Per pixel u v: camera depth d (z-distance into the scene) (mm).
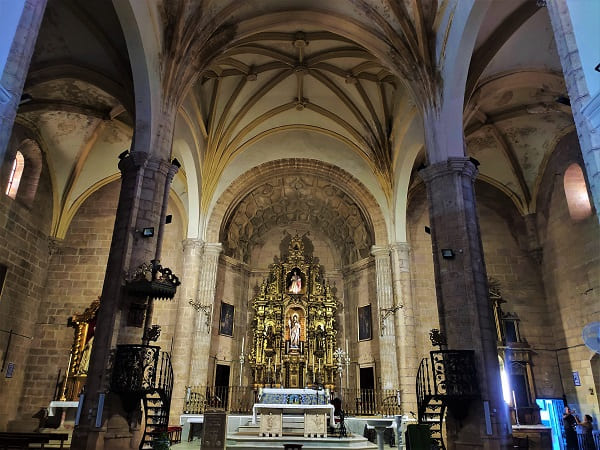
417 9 14414
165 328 20359
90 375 10727
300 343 23562
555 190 20203
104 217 21781
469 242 12422
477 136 20641
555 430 18500
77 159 20625
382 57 15594
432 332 12086
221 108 20812
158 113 13461
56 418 18219
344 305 25016
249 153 22688
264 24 16031
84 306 20375
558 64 15555
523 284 21203
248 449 13086
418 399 12172
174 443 16438
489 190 22844
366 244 23516
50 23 14391
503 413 10953
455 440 11125
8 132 5629
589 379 17984
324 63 19703
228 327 23172
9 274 17906
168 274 11805
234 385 22781
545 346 20094
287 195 24812
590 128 5613
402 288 20391
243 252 25234
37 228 19719
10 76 5750
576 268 18844
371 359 22000
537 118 19469
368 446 14117
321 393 17281
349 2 15305
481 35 14211
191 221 20938
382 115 20875
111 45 14766
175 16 13898
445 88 13828
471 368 11234
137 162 12727
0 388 17594
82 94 17812
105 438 10336
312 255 26391
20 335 18766
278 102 21609
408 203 22734
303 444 13867
